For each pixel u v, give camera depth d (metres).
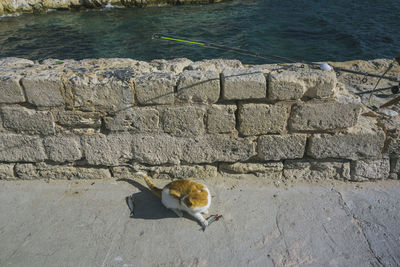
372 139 4.04
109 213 3.87
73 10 18.34
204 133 4.04
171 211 3.92
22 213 3.87
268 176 4.41
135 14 17.30
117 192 4.19
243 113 3.87
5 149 4.15
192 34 13.80
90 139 4.07
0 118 3.92
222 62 4.37
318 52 11.48
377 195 4.16
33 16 17.44
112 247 3.44
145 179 4.21
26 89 3.69
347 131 4.02
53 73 3.80
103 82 3.69
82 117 3.89
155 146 4.12
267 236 3.57
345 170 4.32
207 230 3.64
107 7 18.45
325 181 4.39
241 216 3.82
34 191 4.21
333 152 4.14
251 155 4.21
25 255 3.36
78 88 3.68
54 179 4.41
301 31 13.55
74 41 13.48
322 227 3.67
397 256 3.34
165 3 18.83
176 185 3.81
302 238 3.54
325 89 3.71
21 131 4.02
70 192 4.19
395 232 3.61
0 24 15.93
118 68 4.04
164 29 14.58
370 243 3.48
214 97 3.77
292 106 3.85
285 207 3.95
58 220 3.77
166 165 4.32
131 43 13.04
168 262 3.28
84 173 4.36
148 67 4.15
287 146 4.11
